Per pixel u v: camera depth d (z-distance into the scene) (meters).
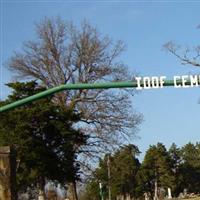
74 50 46.53
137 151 111.44
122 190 111.12
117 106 45.59
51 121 33.88
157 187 116.12
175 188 116.50
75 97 44.59
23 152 32.84
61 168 34.91
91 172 43.25
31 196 38.28
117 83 12.31
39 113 33.12
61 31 46.84
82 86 12.45
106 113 45.06
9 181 10.95
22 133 32.94
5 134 32.94
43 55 46.31
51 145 34.59
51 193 53.16
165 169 115.25
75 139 36.09
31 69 46.22
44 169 34.03
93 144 43.72
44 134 34.19
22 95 34.53
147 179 114.62
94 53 46.50
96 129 44.12
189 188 124.62
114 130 45.09
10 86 34.78
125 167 109.06
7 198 10.87
